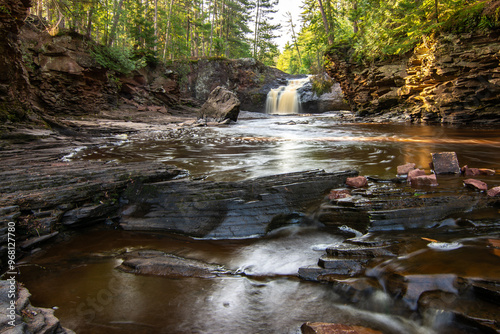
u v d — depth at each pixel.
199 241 3.31
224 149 9.11
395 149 8.30
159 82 30.52
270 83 42.66
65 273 2.64
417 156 7.12
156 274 2.59
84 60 20.38
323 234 3.32
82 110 20.36
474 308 1.84
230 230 3.42
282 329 1.92
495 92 13.35
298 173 4.61
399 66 19.36
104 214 3.85
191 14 46.75
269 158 7.38
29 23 18.56
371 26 20.31
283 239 3.26
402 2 16.98
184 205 3.81
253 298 2.24
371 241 2.85
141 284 2.45
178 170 5.36
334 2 32.19
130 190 4.29
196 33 48.47
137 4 31.80
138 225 3.68
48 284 2.46
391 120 18.91
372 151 8.09
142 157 7.72
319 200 3.95
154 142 10.88
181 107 32.25
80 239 3.39
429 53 15.71
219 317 2.05
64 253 3.04
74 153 8.31
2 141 8.26
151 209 3.91
